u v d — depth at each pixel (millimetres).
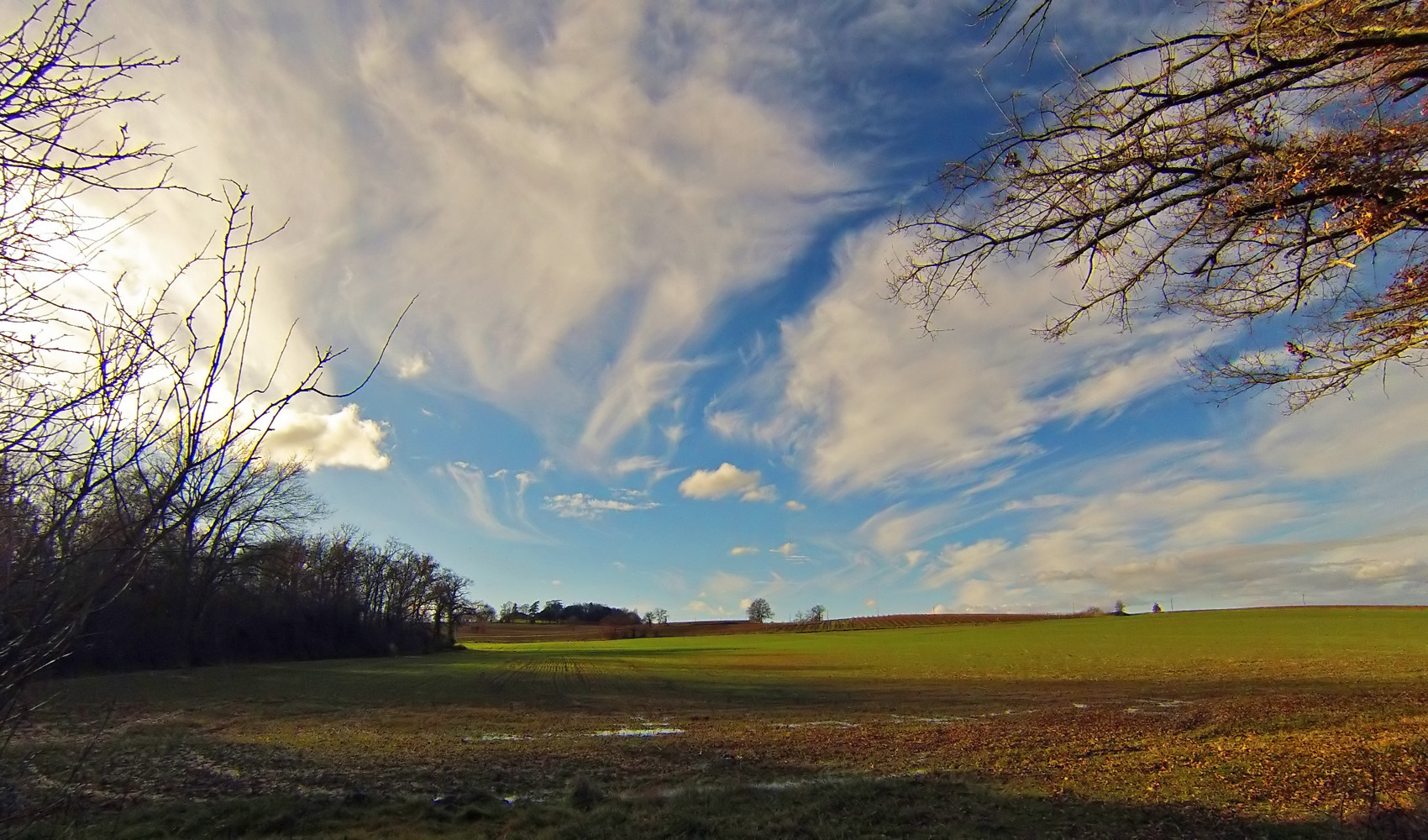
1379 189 5809
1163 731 16094
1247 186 6449
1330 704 19562
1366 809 7891
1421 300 6312
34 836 4434
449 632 87938
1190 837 7910
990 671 42031
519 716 22391
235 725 18781
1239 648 52469
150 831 8719
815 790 10828
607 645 95250
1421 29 5297
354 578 66500
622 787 11836
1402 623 79438
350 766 13469
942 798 10188
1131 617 121625
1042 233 6977
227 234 2758
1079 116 6426
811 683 36062
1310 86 6043
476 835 8844
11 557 2537
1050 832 8500
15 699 2801
